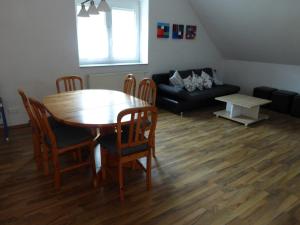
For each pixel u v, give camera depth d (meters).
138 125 2.11
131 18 4.94
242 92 6.38
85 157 3.04
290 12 4.07
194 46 5.84
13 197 2.26
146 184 2.49
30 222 1.97
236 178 2.65
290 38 4.57
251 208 2.19
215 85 5.64
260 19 4.59
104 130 2.62
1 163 2.84
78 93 3.16
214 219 2.04
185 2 5.32
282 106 5.00
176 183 2.54
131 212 2.11
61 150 2.32
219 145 3.45
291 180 2.63
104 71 4.59
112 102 2.76
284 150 3.33
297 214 2.12
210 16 5.36
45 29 3.81
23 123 3.99
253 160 3.05
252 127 4.18
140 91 3.26
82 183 2.50
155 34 5.06
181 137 3.70
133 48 5.15
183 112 4.89
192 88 5.04
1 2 3.42
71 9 3.95
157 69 5.33
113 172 2.69
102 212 2.10
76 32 4.08
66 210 2.11
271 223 2.01
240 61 6.25
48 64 3.97
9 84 3.74
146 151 2.30
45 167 2.59
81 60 4.56
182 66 5.77
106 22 4.63
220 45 6.12
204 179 2.62
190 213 2.11
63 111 2.42
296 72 5.20
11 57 3.66
